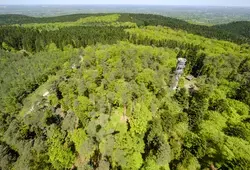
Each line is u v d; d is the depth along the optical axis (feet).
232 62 308.40
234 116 189.37
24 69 346.54
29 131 188.65
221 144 146.92
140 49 321.93
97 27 572.51
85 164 154.10
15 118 233.96
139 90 187.21
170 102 199.62
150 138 150.30
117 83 192.65
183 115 175.63
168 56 310.04
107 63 260.83
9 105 267.59
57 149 158.51
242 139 159.12
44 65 349.82
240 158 133.69
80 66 281.33
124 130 158.20
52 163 156.15
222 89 238.68
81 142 155.43
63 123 170.50
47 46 434.71
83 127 167.63
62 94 211.61
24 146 169.78
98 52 305.12
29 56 406.62
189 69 304.91
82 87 196.03
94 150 153.69
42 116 192.03
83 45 442.91
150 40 453.58
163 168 138.82
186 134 158.61
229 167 134.82
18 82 307.99
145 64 252.42
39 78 314.96
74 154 160.04
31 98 264.31
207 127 167.63
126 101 174.60
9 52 410.93
